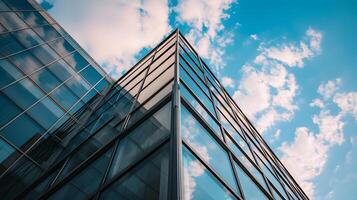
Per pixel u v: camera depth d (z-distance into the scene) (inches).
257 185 327.6
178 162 169.9
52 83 609.3
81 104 659.4
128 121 333.4
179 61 435.2
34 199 319.9
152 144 222.7
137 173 198.2
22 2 703.7
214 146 285.4
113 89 721.0
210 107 411.2
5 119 443.2
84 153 360.2
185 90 342.6
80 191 249.8
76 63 756.0
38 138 481.4
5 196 371.6
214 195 207.5
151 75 488.4
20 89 509.4
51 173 369.7
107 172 234.8
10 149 421.4
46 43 686.5
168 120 232.4
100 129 410.6
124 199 185.6
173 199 142.6
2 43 540.4
